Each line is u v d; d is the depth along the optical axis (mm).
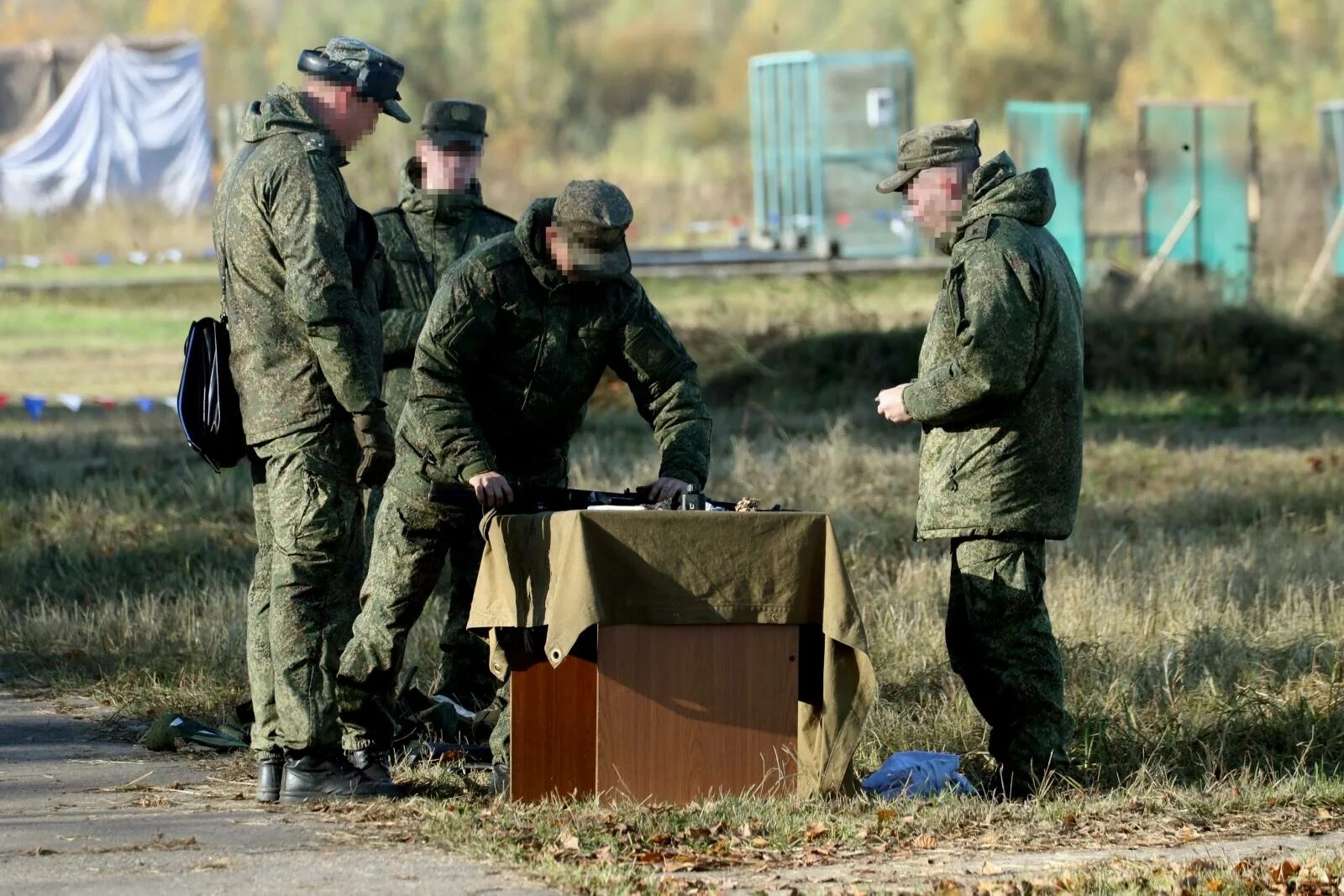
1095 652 28938
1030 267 21562
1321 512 45969
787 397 69500
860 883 17906
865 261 89062
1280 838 20438
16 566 39438
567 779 21453
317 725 21734
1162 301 76250
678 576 21047
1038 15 172625
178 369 80562
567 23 194625
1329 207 101375
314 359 21500
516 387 22828
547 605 20859
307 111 21562
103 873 18172
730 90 184375
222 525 43875
